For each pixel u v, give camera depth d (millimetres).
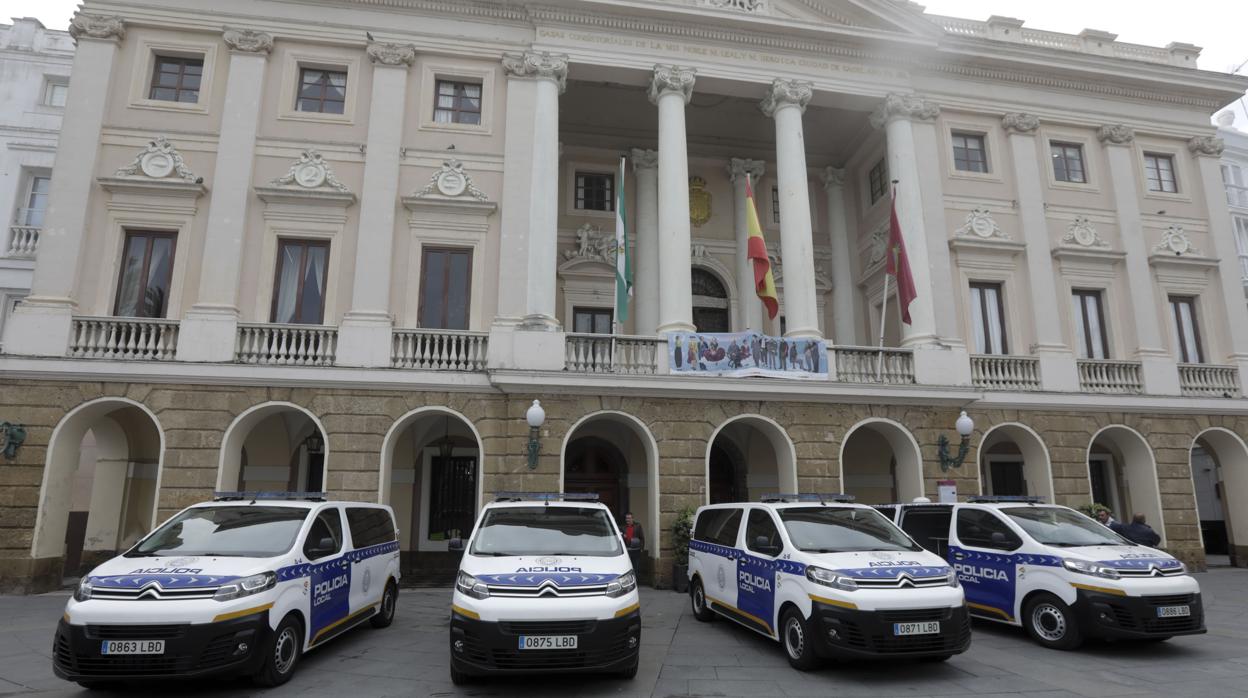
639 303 21422
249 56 17250
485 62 18234
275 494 10016
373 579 10812
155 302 16203
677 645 10109
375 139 17188
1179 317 20828
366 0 17672
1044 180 20750
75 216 15906
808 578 8656
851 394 17031
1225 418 19578
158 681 8062
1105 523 15742
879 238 22047
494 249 17250
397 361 16078
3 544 14156
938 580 8539
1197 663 9016
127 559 8156
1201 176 21688
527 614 7586
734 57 19094
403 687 7988
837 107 20391
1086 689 7895
